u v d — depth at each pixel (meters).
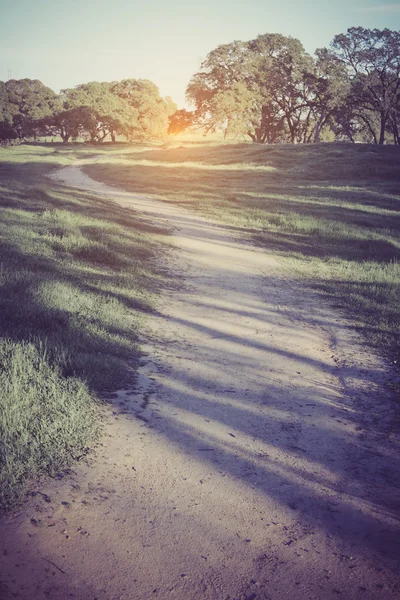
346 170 43.59
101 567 2.92
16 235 12.38
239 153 60.81
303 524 3.52
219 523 3.44
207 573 2.96
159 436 4.62
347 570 3.08
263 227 21.20
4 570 2.82
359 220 23.00
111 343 6.71
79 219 16.52
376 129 90.50
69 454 4.05
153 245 15.46
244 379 6.39
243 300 10.70
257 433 4.93
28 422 4.31
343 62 71.75
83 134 124.81
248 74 85.69
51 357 5.81
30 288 8.16
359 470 4.38
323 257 16.28
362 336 8.61
